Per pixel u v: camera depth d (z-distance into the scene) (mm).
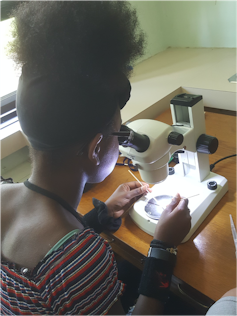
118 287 431
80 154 464
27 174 1275
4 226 463
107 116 446
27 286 404
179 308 766
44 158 454
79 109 406
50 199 460
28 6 429
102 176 550
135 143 558
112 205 744
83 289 391
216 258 617
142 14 1591
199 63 1481
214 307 437
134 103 1234
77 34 392
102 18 406
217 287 562
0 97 1299
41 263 397
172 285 653
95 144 454
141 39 484
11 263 422
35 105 401
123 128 545
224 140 990
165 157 629
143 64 1670
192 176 808
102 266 411
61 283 387
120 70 455
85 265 398
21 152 1307
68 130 414
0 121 1297
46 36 389
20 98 419
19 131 1191
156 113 1230
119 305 435
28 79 407
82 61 395
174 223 602
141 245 684
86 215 718
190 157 766
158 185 813
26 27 407
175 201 671
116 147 530
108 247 453
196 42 1667
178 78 1366
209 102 1214
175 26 1688
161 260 552
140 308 513
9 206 476
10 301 427
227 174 843
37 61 396
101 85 418
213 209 740
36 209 452
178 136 588
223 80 1220
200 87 1212
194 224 679
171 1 1602
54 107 397
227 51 1530
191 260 625
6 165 1272
